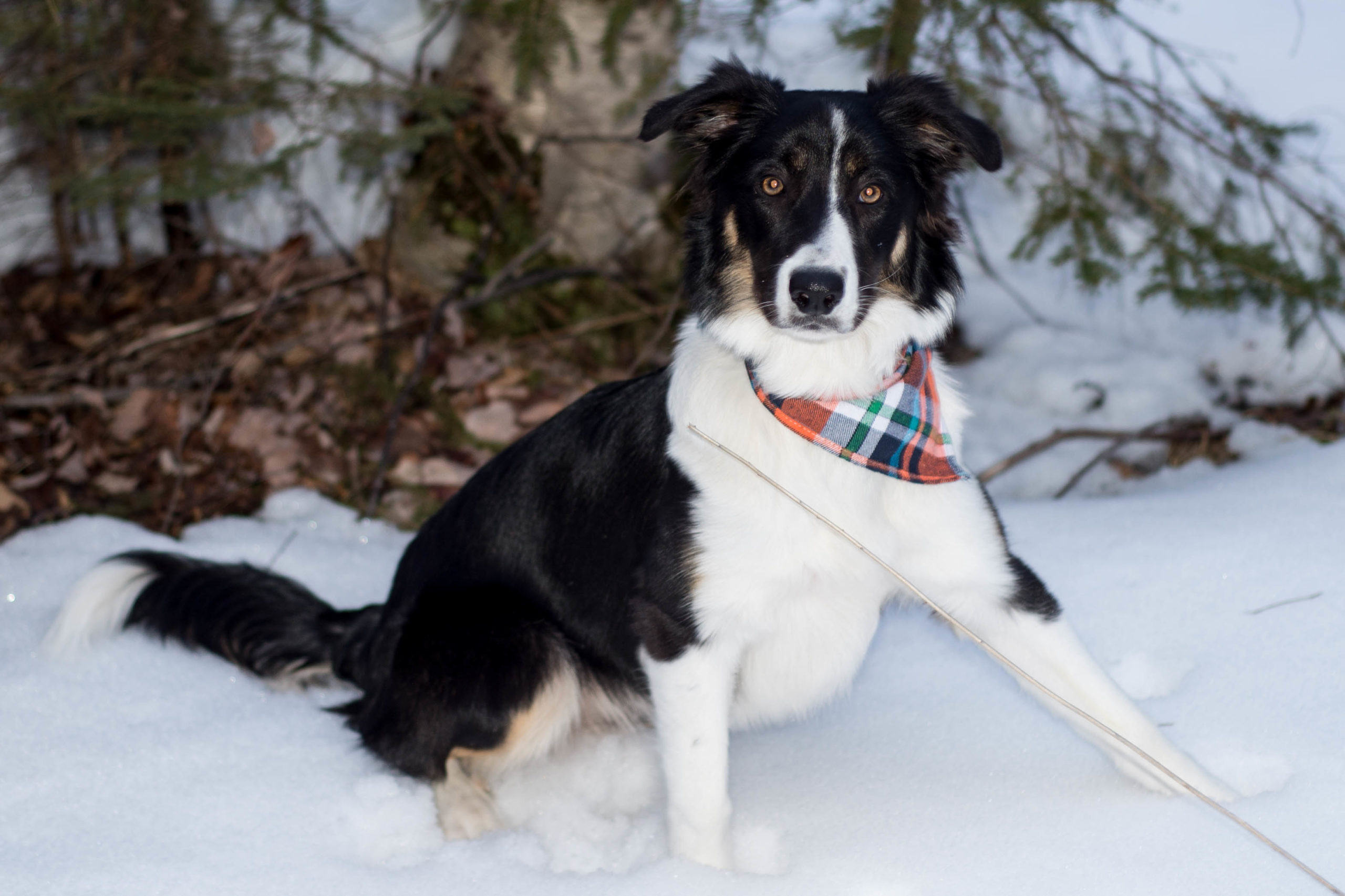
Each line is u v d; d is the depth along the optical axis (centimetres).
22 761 271
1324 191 477
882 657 316
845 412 247
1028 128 528
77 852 231
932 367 272
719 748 239
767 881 211
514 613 281
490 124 549
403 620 298
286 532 434
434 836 257
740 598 243
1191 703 266
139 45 555
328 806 255
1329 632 284
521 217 559
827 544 245
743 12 445
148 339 538
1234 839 212
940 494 251
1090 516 384
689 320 276
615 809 274
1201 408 492
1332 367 489
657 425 267
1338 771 231
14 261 632
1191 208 478
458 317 538
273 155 602
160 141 488
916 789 247
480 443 494
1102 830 220
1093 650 301
